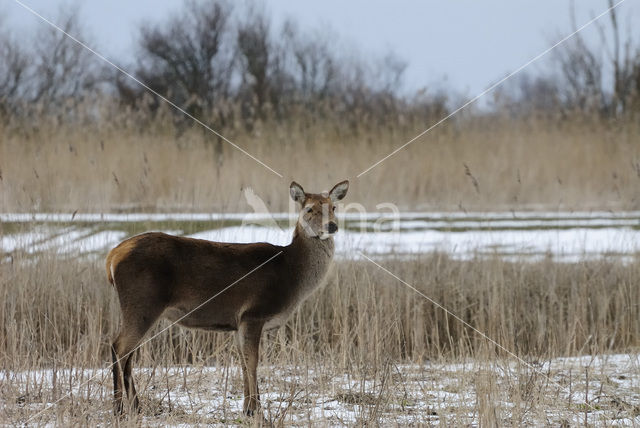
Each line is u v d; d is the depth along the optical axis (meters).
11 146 58.59
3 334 32.97
